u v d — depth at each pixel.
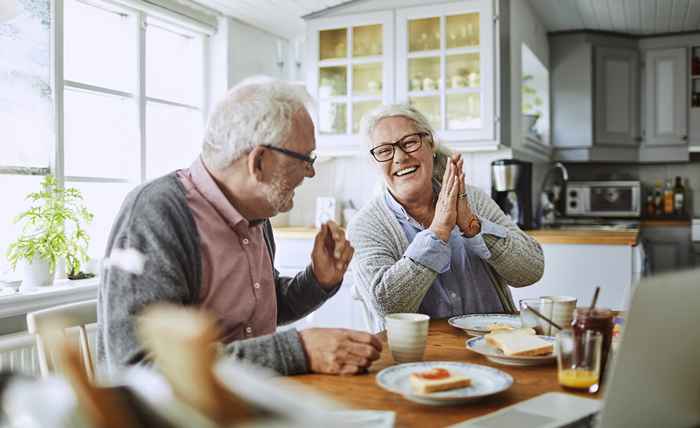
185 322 0.51
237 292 1.27
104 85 3.13
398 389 0.93
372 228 1.83
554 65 5.11
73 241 2.67
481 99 3.52
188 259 1.18
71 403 0.51
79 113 3.00
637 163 5.54
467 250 1.83
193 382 0.50
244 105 1.19
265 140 1.19
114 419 0.50
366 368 1.10
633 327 0.73
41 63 2.71
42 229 2.60
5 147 2.56
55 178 2.75
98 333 1.16
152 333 0.52
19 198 2.69
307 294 1.46
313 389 1.00
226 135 1.20
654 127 5.14
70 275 2.80
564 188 5.44
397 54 3.70
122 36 3.24
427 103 3.67
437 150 1.94
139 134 3.28
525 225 3.68
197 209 1.23
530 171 3.74
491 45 3.48
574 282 3.24
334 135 3.87
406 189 1.82
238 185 1.24
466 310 1.81
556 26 4.90
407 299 1.60
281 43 4.32
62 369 0.52
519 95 4.02
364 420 0.80
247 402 0.51
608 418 0.75
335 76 3.87
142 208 1.16
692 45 5.05
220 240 1.25
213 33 3.75
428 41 3.64
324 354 1.08
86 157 3.04
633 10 4.46
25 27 2.64
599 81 5.07
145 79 3.33
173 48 3.64
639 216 5.21
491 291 1.85
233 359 1.04
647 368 0.76
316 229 3.75
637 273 3.21
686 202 5.41
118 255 1.10
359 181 4.07
